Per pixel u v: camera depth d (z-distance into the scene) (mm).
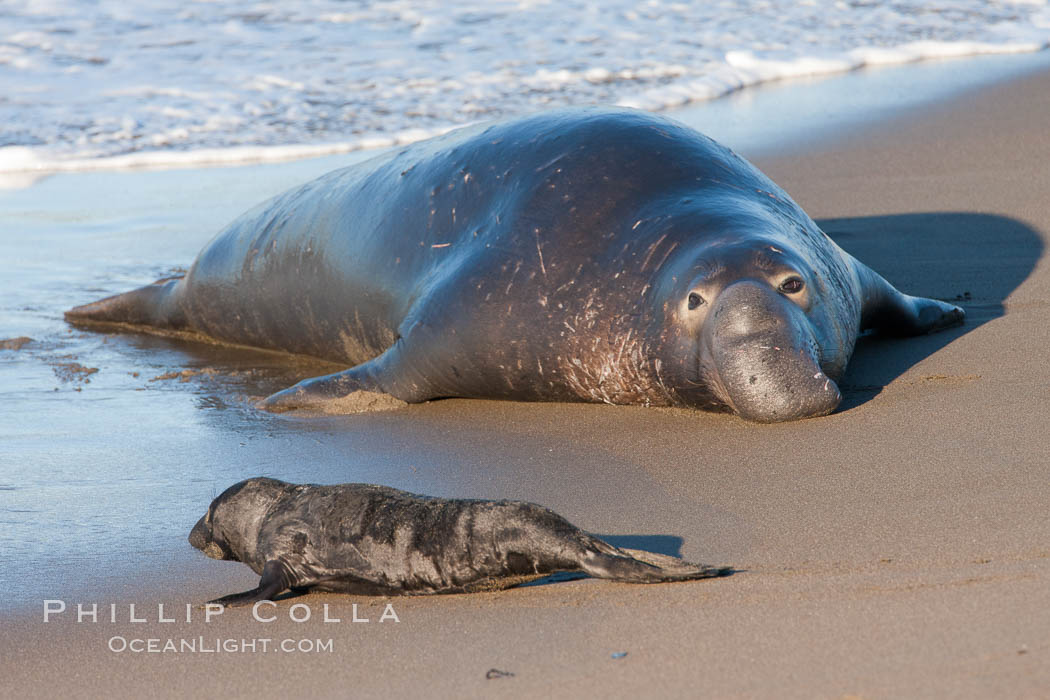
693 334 21281
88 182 51156
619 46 69062
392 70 66188
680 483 18359
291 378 29406
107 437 24203
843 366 22312
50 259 40844
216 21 77125
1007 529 14836
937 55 65750
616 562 14312
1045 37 67938
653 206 23781
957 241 33188
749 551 15297
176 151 54719
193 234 42969
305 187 32125
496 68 65562
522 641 13242
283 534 15891
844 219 36812
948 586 13156
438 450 21734
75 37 73250
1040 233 33031
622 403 23375
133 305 34875
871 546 14898
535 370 23797
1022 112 48594
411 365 25250
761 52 66875
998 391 20859
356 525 15562
